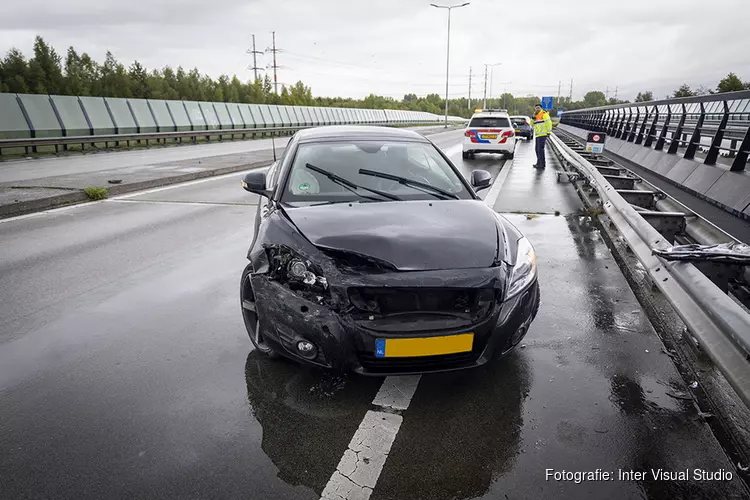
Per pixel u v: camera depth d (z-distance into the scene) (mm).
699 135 10648
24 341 3291
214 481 2010
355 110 52781
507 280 2607
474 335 2479
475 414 2465
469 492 1953
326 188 3467
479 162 16047
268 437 2293
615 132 22312
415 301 2531
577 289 4156
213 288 4270
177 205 8180
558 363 2941
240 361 3002
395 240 2670
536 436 2285
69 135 20141
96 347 3197
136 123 23750
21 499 1914
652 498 1908
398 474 2053
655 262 3703
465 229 2865
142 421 2406
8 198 7938
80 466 2096
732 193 7582
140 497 1924
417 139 4246
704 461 2102
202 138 28844
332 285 2484
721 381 2684
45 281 4484
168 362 2992
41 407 2533
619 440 2242
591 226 6492
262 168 14023
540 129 13258
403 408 2525
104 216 7332
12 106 18375
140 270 4785
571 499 1907
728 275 3223
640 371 2828
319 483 2002
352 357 2467
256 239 2998
